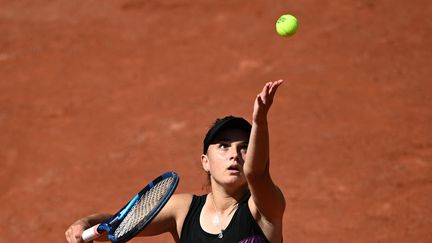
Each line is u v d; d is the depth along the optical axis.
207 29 69.75
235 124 16.30
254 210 15.54
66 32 73.69
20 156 50.91
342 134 48.41
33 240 40.59
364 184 42.59
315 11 69.81
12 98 60.44
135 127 53.34
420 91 53.59
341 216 39.59
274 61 61.12
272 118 51.47
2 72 66.06
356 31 64.75
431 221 38.38
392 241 36.88
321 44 63.06
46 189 46.31
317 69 58.59
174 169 46.53
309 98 53.84
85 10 78.50
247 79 58.56
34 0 83.00
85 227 17.34
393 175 43.28
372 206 40.38
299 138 48.44
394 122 49.41
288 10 70.88
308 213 40.06
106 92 59.81
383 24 65.56
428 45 61.06
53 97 59.94
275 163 45.72
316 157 45.97
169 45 67.50
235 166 15.94
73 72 64.50
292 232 38.25
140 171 47.00
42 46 71.00
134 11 76.38
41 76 64.38
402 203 40.41
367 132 48.38
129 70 63.47
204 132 51.19
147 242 38.44
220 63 62.25
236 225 15.60
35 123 55.66
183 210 16.92
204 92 57.38
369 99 52.94
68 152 50.84
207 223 16.25
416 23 65.12
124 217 17.30
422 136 47.28
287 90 55.53
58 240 40.31
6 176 48.50
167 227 17.28
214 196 16.36
